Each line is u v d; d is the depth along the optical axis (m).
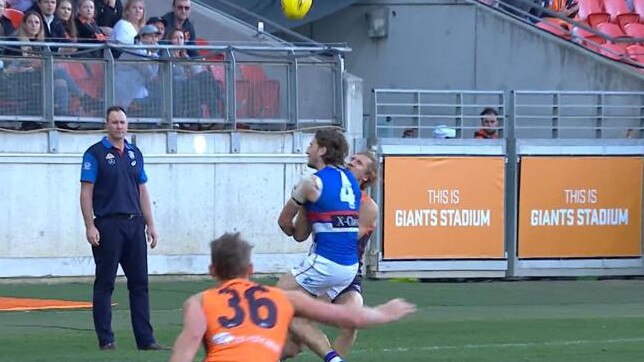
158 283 51.38
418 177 55.06
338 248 26.92
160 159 51.97
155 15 62.50
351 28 67.62
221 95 53.25
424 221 55.16
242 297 16.64
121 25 53.91
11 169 49.97
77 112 51.00
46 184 50.50
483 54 64.25
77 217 51.00
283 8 60.59
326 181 26.92
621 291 52.50
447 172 55.38
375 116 54.94
